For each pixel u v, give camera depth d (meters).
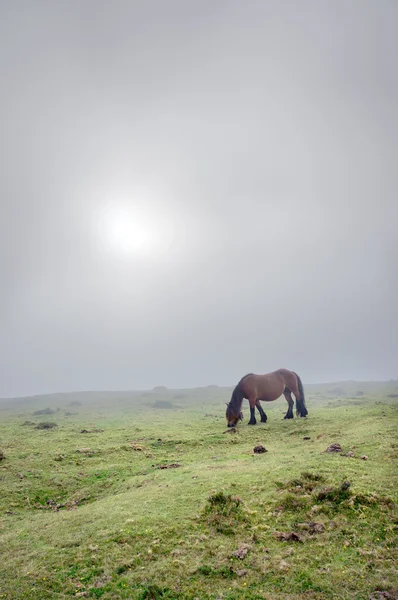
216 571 7.17
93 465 16.44
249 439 20.09
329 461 12.25
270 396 26.06
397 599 5.96
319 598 6.18
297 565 7.14
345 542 7.73
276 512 9.28
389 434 15.30
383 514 8.52
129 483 13.68
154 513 9.89
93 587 7.04
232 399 25.41
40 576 7.55
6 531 10.30
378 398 41.00
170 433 23.20
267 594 6.41
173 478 13.20
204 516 9.35
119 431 24.66
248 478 11.67
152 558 7.82
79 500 12.88
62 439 21.52
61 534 9.45
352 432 17.44
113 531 9.10
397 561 6.96
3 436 23.41
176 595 6.61
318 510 9.01
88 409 46.12
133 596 6.67
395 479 10.18
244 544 7.98
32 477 14.71
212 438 21.06
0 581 7.49
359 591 6.26
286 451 15.70
